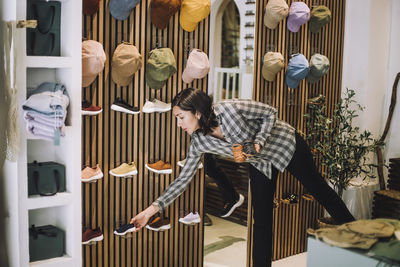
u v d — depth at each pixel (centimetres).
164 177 365
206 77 384
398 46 500
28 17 263
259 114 324
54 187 271
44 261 268
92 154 326
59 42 272
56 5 269
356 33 490
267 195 355
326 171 479
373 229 176
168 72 338
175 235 377
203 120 307
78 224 274
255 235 363
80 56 264
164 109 350
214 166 393
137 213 353
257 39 412
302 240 478
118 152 338
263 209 357
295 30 432
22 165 252
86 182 324
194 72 355
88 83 309
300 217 472
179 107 302
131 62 318
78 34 262
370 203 499
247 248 422
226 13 479
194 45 370
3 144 255
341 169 442
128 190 347
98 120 326
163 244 371
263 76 418
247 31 416
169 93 360
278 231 454
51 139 255
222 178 397
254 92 415
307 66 427
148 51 343
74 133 266
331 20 473
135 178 349
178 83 364
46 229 280
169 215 371
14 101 244
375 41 491
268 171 348
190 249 387
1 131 256
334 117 450
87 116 321
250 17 412
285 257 463
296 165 352
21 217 254
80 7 262
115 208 341
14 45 242
